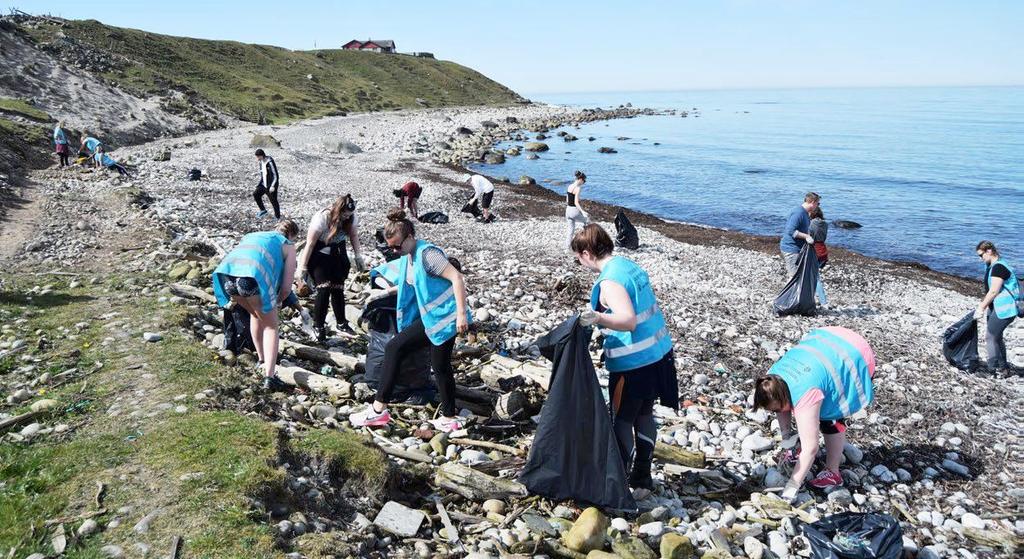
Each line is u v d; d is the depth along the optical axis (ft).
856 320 39.58
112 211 48.73
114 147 111.14
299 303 27.27
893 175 138.00
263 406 18.92
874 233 82.53
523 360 26.14
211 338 24.06
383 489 15.81
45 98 123.44
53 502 13.26
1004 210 99.14
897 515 18.24
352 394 21.30
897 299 46.57
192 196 63.93
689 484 18.72
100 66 174.50
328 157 121.49
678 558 14.52
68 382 19.31
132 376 19.60
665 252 57.26
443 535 14.69
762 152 186.60
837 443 18.53
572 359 15.58
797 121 371.76
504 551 14.11
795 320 38.19
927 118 403.54
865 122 360.89
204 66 243.60
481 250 51.72
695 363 29.25
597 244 15.89
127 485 13.88
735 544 15.71
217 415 16.94
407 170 108.88
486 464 17.49
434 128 206.90
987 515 18.56
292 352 23.85
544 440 15.71
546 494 15.87
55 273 31.76
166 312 25.64
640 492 17.24
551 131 249.55
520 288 38.40
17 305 26.25
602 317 14.89
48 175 65.31
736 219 88.69
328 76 321.73
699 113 484.33
